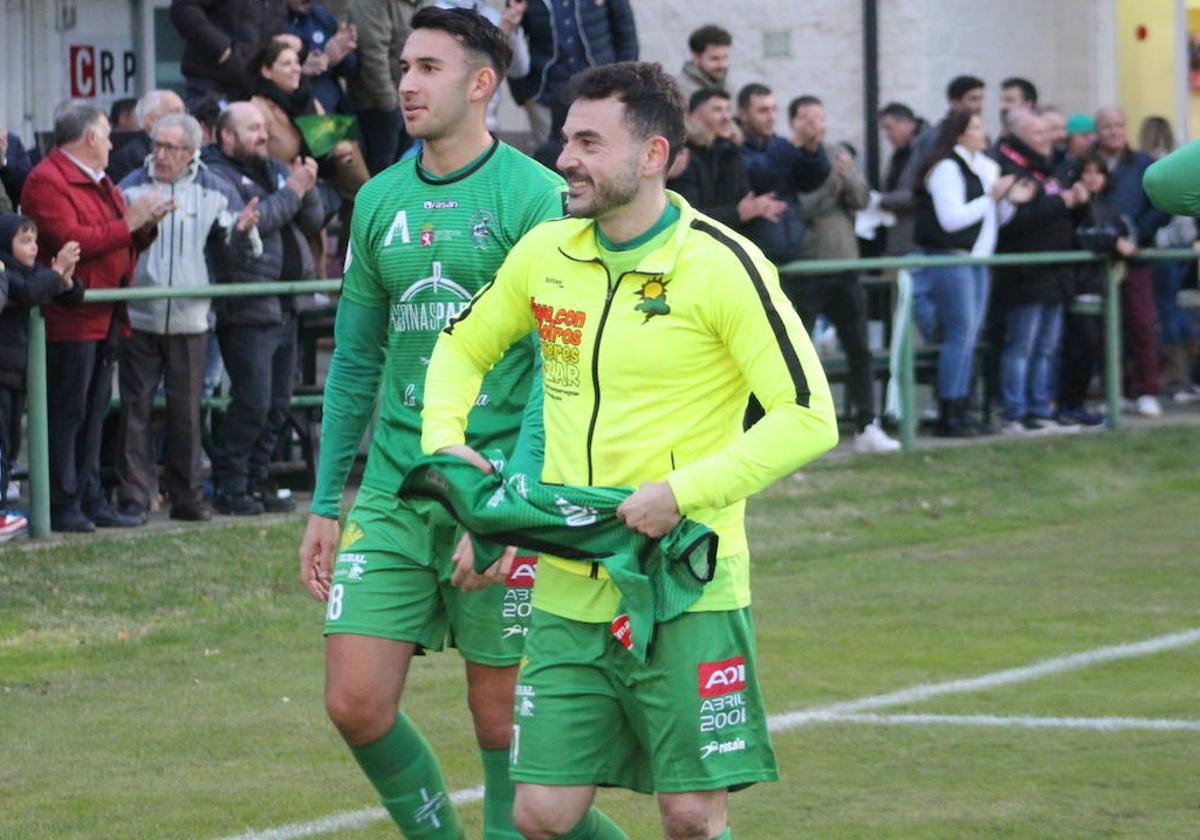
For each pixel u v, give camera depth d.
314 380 32.81
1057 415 38.78
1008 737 19.08
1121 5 49.25
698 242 11.72
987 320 37.06
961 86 36.59
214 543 27.09
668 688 11.74
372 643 13.84
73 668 22.38
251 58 31.97
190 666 22.58
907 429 35.84
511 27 33.38
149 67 39.38
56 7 37.84
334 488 14.68
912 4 45.41
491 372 14.27
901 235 38.62
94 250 26.27
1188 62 50.28
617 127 11.55
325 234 32.66
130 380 27.66
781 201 32.66
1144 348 40.31
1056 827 16.08
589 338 11.87
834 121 46.50
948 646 23.30
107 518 27.48
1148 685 21.27
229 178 28.23
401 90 14.14
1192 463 36.47
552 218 14.08
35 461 26.39
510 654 14.04
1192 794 17.03
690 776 11.83
